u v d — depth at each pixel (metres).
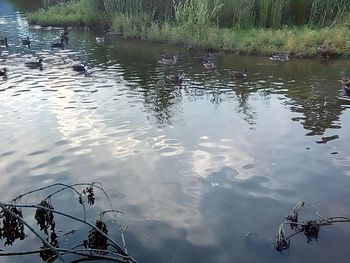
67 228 10.09
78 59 29.70
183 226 10.06
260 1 34.41
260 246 9.30
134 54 30.81
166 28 34.72
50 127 16.69
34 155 14.11
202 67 26.50
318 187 11.71
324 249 9.16
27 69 26.97
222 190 11.65
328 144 14.53
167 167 13.05
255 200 11.12
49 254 9.15
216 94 20.86
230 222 10.20
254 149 14.27
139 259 8.96
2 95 21.30
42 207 8.39
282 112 18.02
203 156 13.80
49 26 44.12
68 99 20.44
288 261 8.83
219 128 16.28
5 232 9.65
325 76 23.62
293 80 23.05
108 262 8.91
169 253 9.14
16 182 12.31
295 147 14.35
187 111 18.39
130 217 10.47
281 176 12.35
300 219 10.28
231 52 30.16
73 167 13.20
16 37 38.41
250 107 18.77
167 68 26.52
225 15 35.97
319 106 18.64
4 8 57.47
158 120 17.31
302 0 35.00
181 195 11.44
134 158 13.74
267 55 28.92
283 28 33.41
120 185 12.03
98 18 42.66
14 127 16.78
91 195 10.77
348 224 9.98
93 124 16.95
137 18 38.09
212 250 9.22
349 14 31.97
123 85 22.86
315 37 29.59
